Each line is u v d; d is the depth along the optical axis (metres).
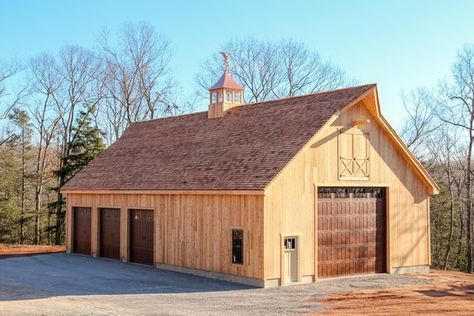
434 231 45.44
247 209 20.61
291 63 52.81
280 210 20.44
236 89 27.48
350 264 22.72
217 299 17.69
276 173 19.89
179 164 25.33
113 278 22.06
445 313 15.70
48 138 50.16
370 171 23.28
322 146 21.84
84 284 20.59
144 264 26.06
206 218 22.41
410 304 16.98
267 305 16.70
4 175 46.72
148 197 25.64
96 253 29.00
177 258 23.83
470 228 41.84
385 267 23.81
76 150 42.81
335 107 22.02
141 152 29.39
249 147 22.91
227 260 21.34
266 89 52.91
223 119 26.83
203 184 22.33
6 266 25.80
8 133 49.75
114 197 27.84
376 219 23.72
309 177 21.38
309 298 17.94
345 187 22.67
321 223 21.83
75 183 30.58
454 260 44.97
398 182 24.28
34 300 17.30
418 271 24.75
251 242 20.39
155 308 16.14
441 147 45.28
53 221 48.47
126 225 26.95
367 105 23.08
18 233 46.34
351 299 17.75
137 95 51.81
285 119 23.42
